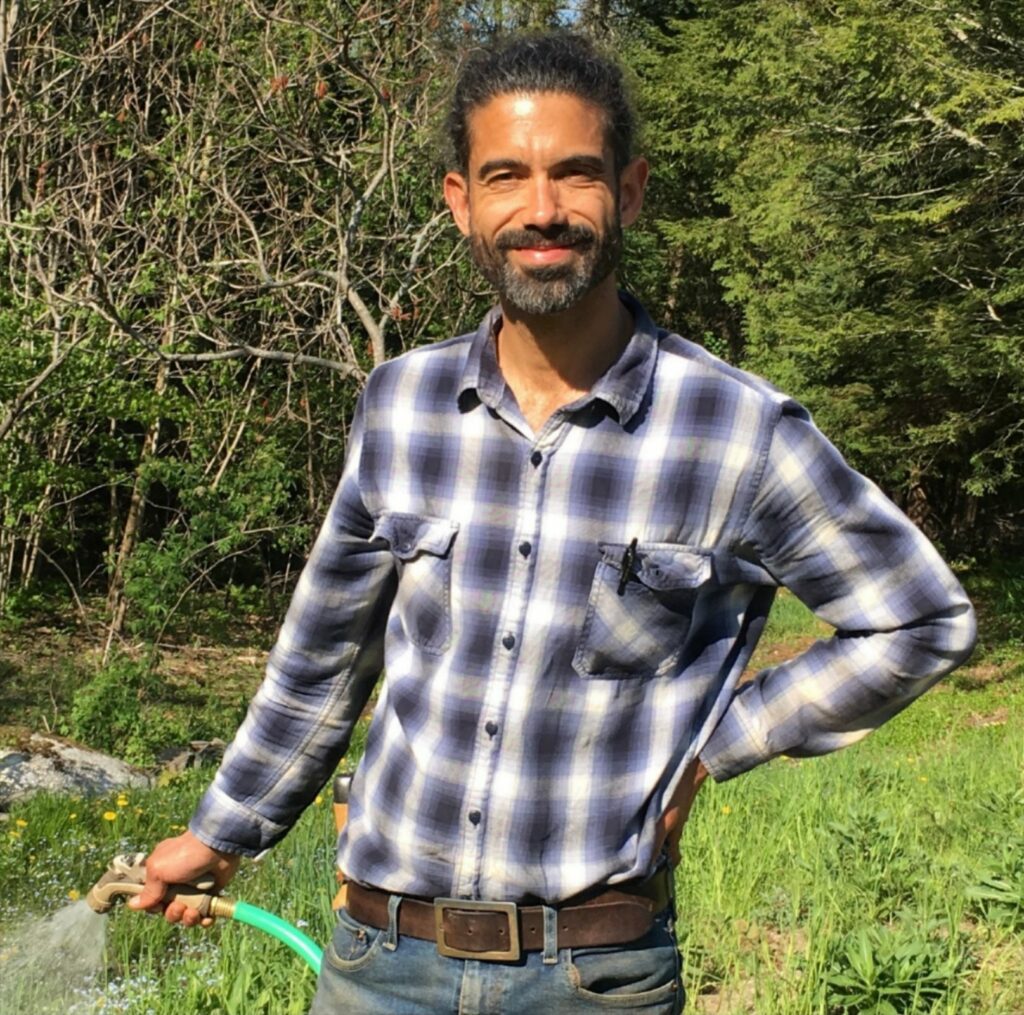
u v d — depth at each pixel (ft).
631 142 5.91
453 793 5.78
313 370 48.26
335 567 6.43
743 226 67.92
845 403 53.57
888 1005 11.61
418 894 5.89
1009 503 68.74
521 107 5.60
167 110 43.34
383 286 40.42
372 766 6.17
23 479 39.96
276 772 6.84
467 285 42.73
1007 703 44.45
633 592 5.69
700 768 6.08
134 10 42.19
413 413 6.00
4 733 32.48
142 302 43.88
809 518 5.74
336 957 6.19
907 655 5.78
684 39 73.41
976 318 46.44
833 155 47.37
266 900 15.69
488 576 5.78
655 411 5.77
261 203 44.68
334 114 39.93
